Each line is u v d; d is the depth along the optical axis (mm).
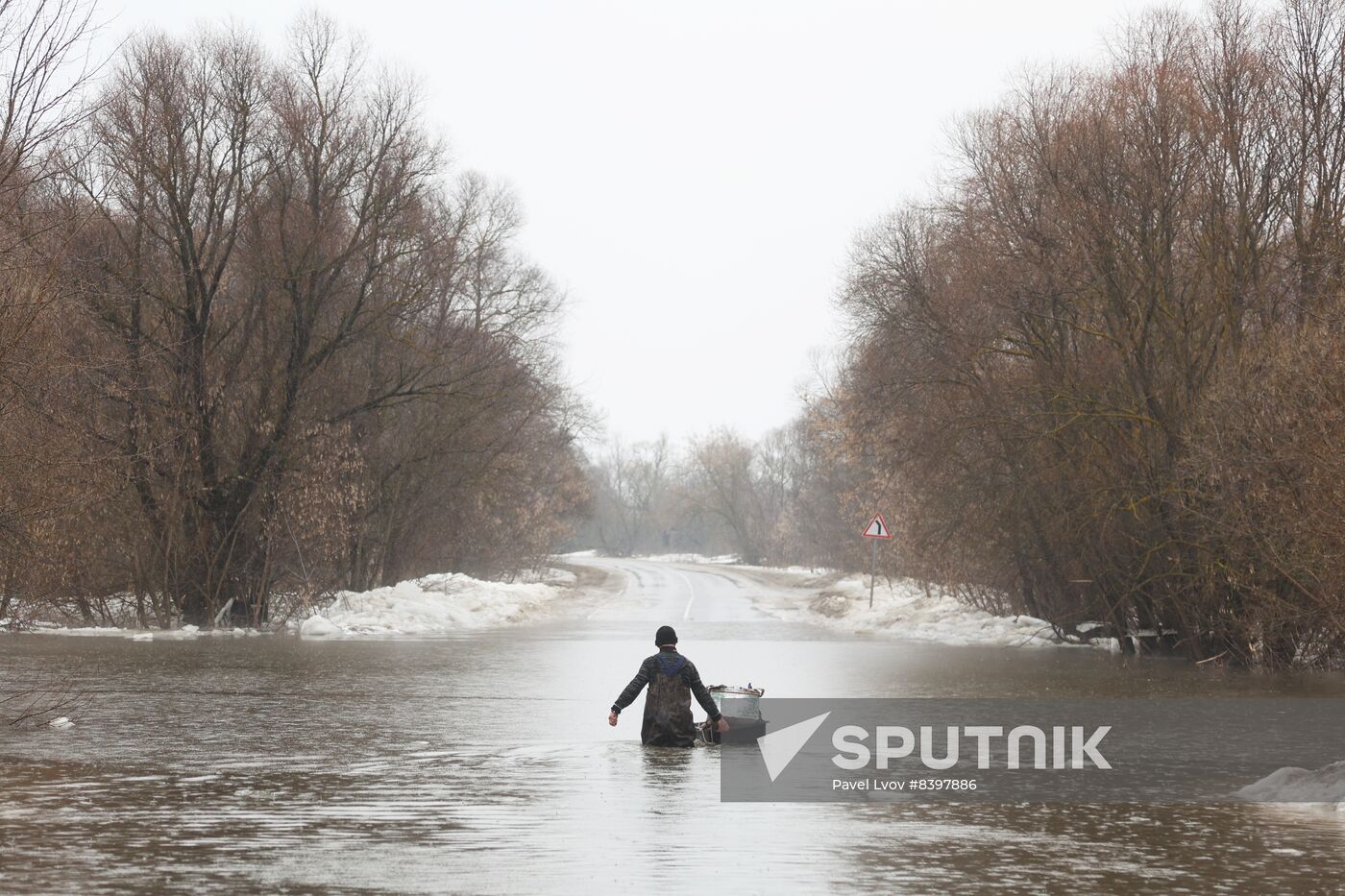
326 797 27344
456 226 107000
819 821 25359
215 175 86688
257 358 90938
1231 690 52125
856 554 147625
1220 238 66812
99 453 79375
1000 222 76438
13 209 39781
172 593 90062
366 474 106688
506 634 86938
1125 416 69875
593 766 31812
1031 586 87062
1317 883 20547
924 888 19922
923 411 82375
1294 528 52375
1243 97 67062
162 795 27422
